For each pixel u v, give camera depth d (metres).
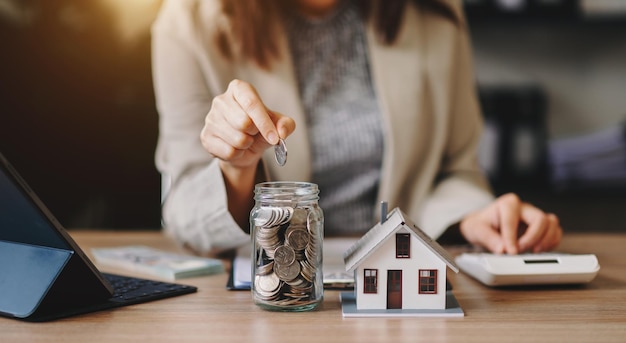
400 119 1.64
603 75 2.24
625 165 2.22
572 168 2.23
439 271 0.77
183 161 1.47
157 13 2.25
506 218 1.07
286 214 0.75
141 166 2.30
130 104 2.28
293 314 0.76
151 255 1.10
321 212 0.79
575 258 0.92
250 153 0.97
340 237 1.36
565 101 2.26
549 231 1.05
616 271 1.03
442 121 1.71
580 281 0.91
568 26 2.23
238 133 0.88
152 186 2.30
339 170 1.65
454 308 0.77
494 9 2.22
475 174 1.71
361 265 0.76
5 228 0.78
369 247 0.76
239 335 0.68
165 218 1.35
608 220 2.22
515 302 0.83
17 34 2.27
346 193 1.65
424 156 1.70
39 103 2.28
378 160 1.65
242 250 1.19
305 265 0.76
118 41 2.26
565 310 0.79
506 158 2.24
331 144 1.64
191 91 1.57
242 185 1.03
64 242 0.74
